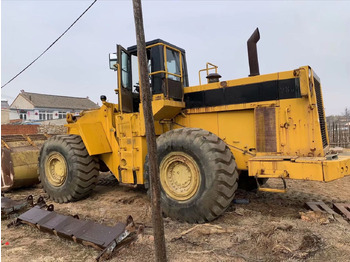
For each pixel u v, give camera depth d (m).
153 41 4.89
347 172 3.70
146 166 4.46
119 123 5.23
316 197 5.29
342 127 15.54
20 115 40.81
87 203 5.34
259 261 2.90
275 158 3.80
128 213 4.58
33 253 3.29
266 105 4.22
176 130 4.28
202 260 2.95
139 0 2.55
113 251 3.16
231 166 3.89
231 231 3.58
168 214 4.18
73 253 3.28
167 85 4.64
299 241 3.25
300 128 3.98
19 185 6.61
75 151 5.43
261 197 5.29
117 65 5.25
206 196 3.81
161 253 2.60
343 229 3.55
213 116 4.77
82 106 47.72
